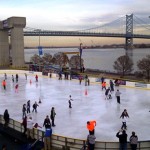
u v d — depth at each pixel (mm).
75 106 32156
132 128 23891
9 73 64625
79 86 46281
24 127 20484
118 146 17266
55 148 18328
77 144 17609
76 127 24141
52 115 24219
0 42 92000
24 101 35375
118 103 33188
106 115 28156
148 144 17281
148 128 23859
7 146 19672
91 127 20250
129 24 165000
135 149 17031
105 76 53531
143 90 41875
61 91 41906
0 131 22156
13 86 47250
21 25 87938
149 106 31766
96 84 48188
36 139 19672
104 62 164125
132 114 28469
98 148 17422
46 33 133875
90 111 29812
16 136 20875
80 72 60219
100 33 146375
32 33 130750
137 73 84625
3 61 92562
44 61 117562
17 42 87500
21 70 64000
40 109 30859
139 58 166125
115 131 23141
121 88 43969
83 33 141500
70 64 107375
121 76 56562
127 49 178125
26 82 51594
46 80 53750
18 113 29203
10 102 34875
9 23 88062
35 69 65375
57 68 63656
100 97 37094
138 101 34438
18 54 87812
